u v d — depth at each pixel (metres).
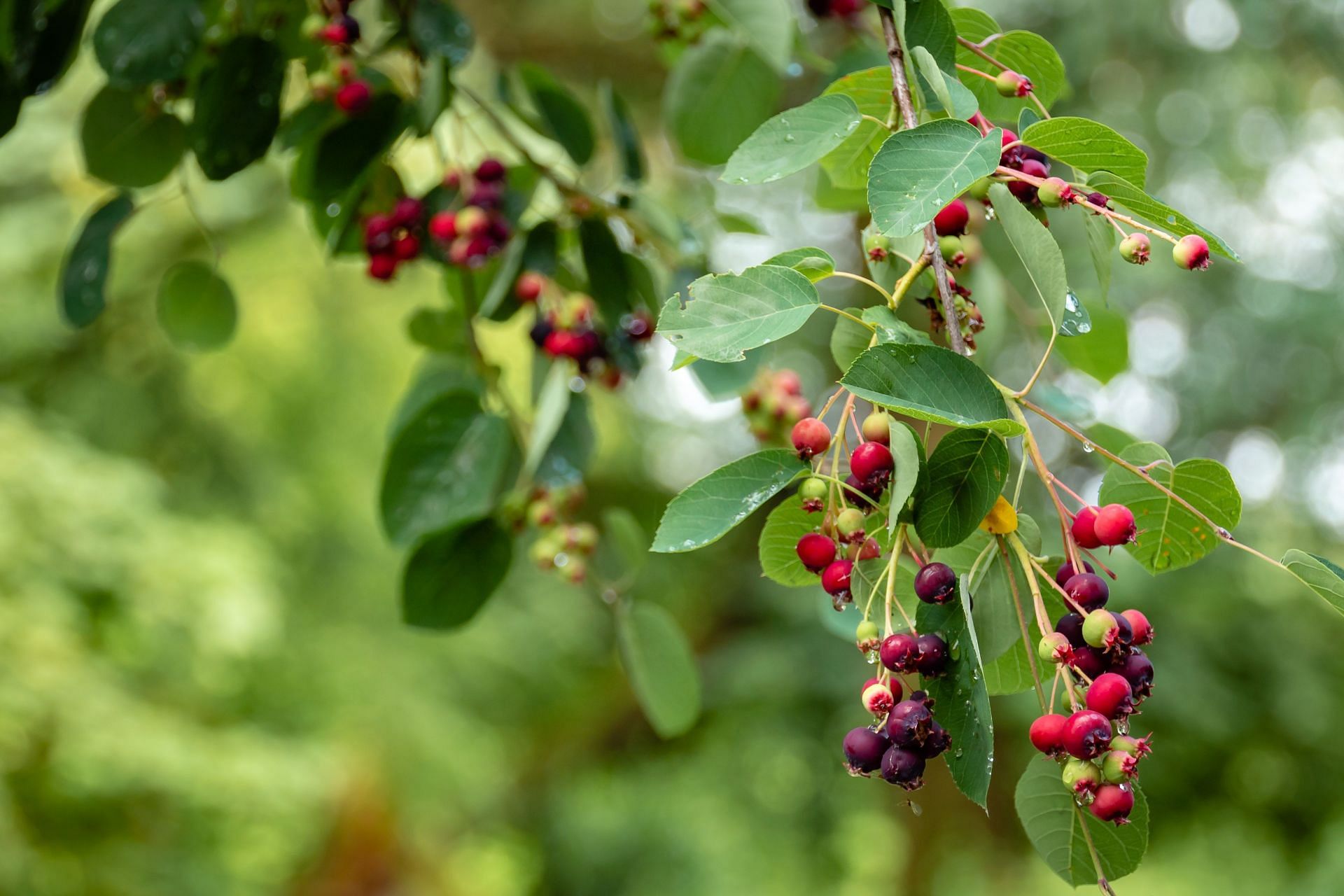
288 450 6.30
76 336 5.65
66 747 4.28
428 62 1.44
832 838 7.50
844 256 6.02
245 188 5.11
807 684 6.81
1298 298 5.51
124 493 4.67
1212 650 6.22
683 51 1.87
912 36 0.96
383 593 6.70
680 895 7.34
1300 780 6.59
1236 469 6.11
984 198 0.88
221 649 4.74
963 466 0.76
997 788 7.07
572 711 8.56
